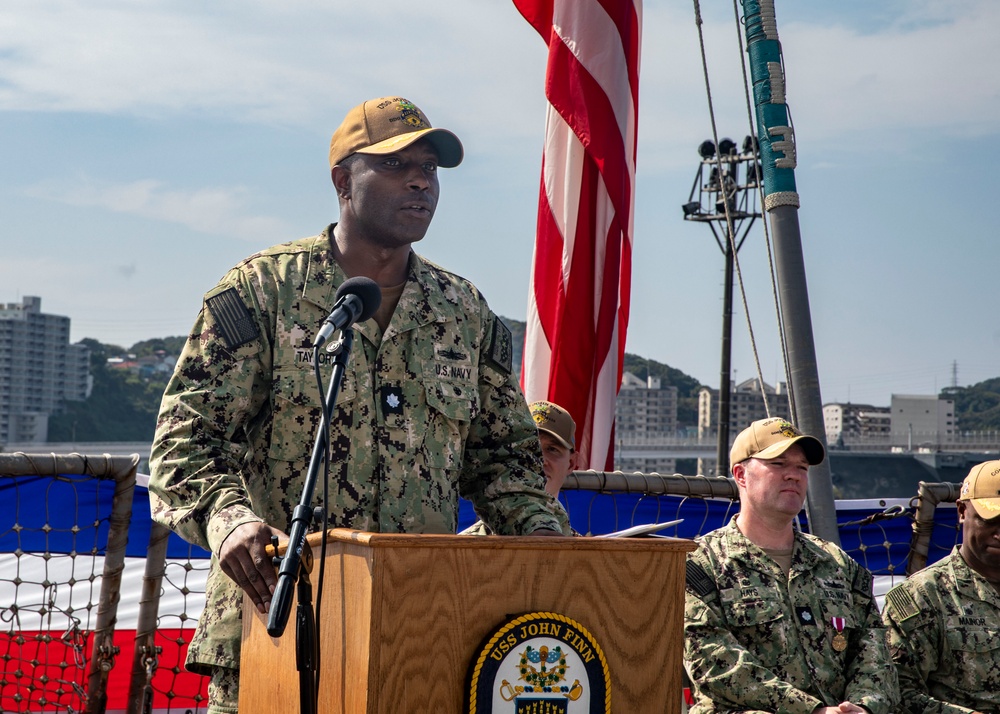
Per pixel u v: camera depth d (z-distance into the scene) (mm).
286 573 3217
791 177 7785
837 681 5906
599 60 9211
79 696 6668
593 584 3355
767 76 7875
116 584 6668
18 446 199125
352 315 3709
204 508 3838
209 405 4090
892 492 54344
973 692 6516
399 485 4230
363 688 3082
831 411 166250
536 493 4426
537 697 3193
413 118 4406
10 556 6926
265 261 4352
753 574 6031
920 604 6629
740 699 5711
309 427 4191
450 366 4418
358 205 4336
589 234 9102
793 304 7637
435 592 3154
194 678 7191
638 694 3391
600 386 9000
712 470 116500
